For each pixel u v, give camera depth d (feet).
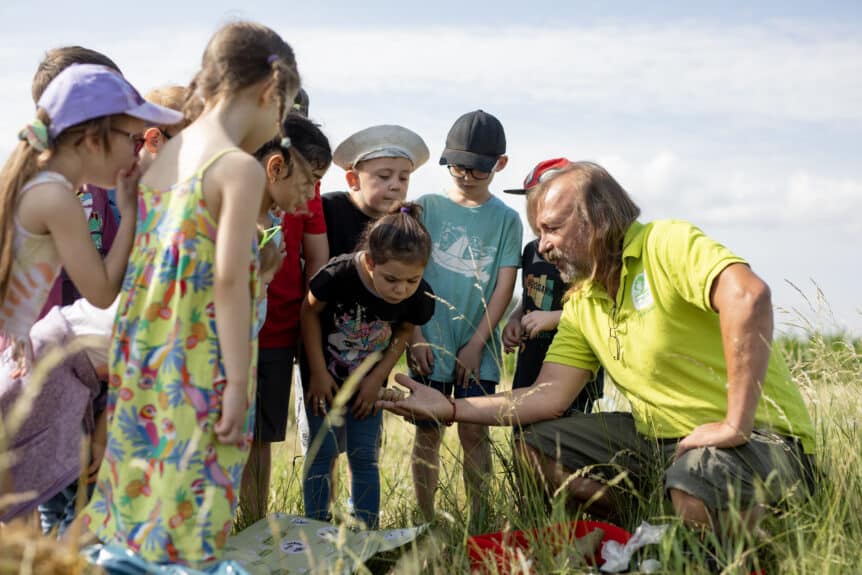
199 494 8.84
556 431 12.25
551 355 12.85
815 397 13.41
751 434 10.73
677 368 11.53
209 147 8.98
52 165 9.41
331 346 13.11
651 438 11.97
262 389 12.85
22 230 9.22
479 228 14.70
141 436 8.92
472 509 11.93
